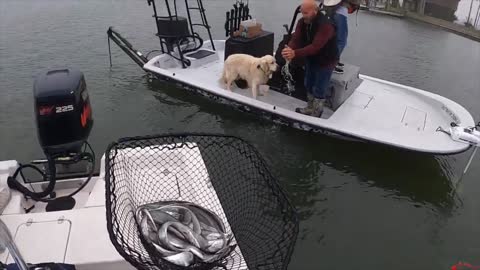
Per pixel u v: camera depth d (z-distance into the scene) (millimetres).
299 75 5262
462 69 7156
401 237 3791
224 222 1897
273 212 1954
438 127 4734
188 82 5852
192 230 1684
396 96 5426
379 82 5758
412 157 4789
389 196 4289
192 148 2195
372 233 3832
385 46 8133
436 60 7520
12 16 9570
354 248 3664
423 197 4270
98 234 1984
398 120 4887
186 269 1467
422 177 4512
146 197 1932
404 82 6652
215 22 9320
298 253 3598
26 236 1987
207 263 1544
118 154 1961
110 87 6367
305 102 5379
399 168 4648
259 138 5129
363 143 4922
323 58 4395
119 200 1695
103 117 5551
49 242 1950
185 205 1842
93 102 5922
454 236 3803
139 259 1410
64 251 1898
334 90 5035
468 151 4910
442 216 4027
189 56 6496
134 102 5945
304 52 4242
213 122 5473
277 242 1594
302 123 4957
